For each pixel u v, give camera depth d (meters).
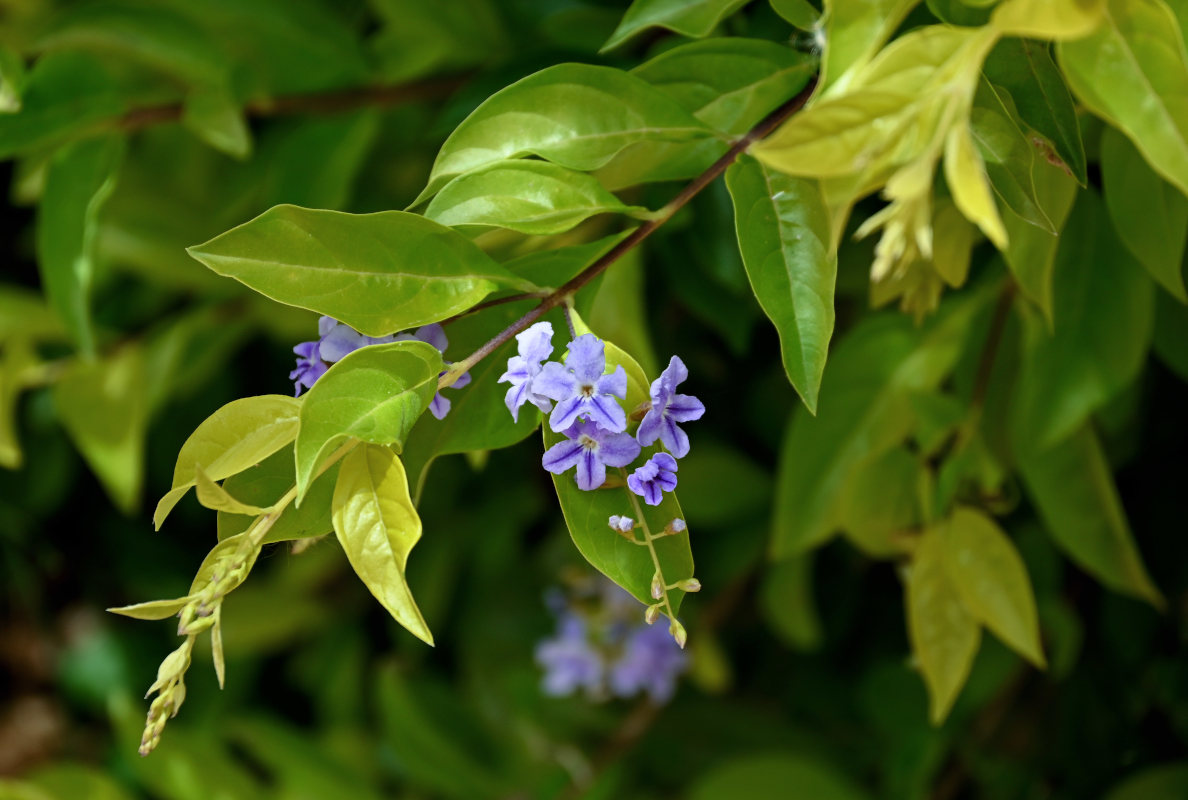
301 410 0.61
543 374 0.62
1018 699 0.85
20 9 0.86
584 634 0.94
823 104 0.60
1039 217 0.64
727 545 0.94
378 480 0.62
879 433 0.74
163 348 0.90
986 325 0.72
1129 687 0.81
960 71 0.60
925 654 0.71
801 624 0.89
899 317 0.73
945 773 0.89
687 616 0.94
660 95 0.64
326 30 0.78
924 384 0.73
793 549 0.75
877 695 0.91
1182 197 0.66
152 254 0.90
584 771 0.99
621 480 0.63
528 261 0.64
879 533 0.73
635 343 0.74
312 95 0.78
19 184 0.83
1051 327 0.68
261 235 0.62
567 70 0.64
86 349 0.76
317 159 0.78
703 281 0.75
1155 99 0.61
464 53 0.78
